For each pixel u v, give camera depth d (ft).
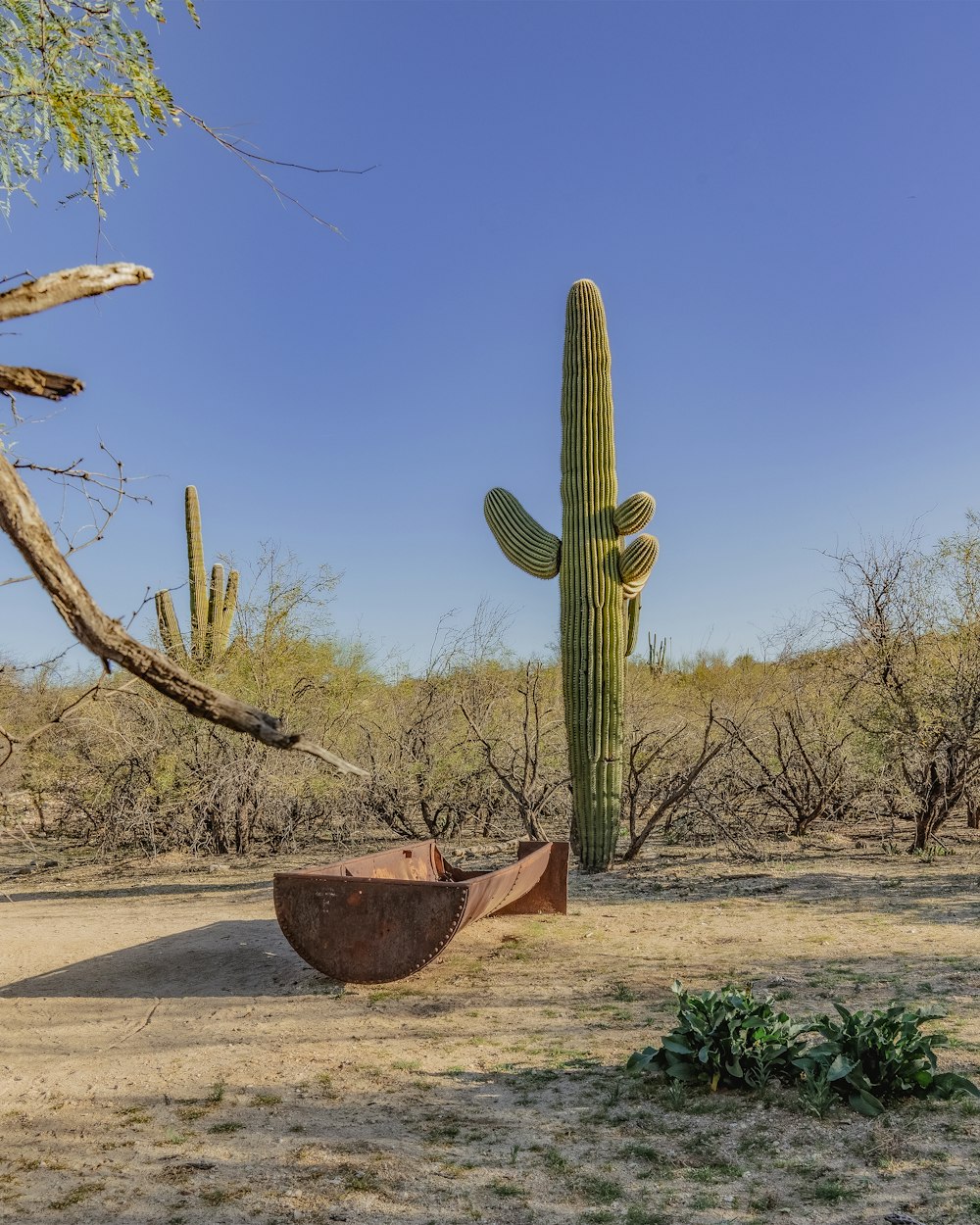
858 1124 13.98
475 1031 18.99
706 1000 16.44
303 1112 15.20
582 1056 17.30
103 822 46.96
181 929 29.48
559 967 23.53
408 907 21.56
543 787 46.75
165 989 23.13
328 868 24.22
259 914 31.63
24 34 14.89
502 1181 12.70
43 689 40.29
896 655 41.60
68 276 7.61
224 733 45.01
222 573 49.24
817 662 48.44
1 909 35.22
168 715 44.86
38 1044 19.36
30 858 47.09
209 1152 13.82
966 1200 11.63
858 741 44.42
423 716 50.01
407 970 21.47
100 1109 15.62
